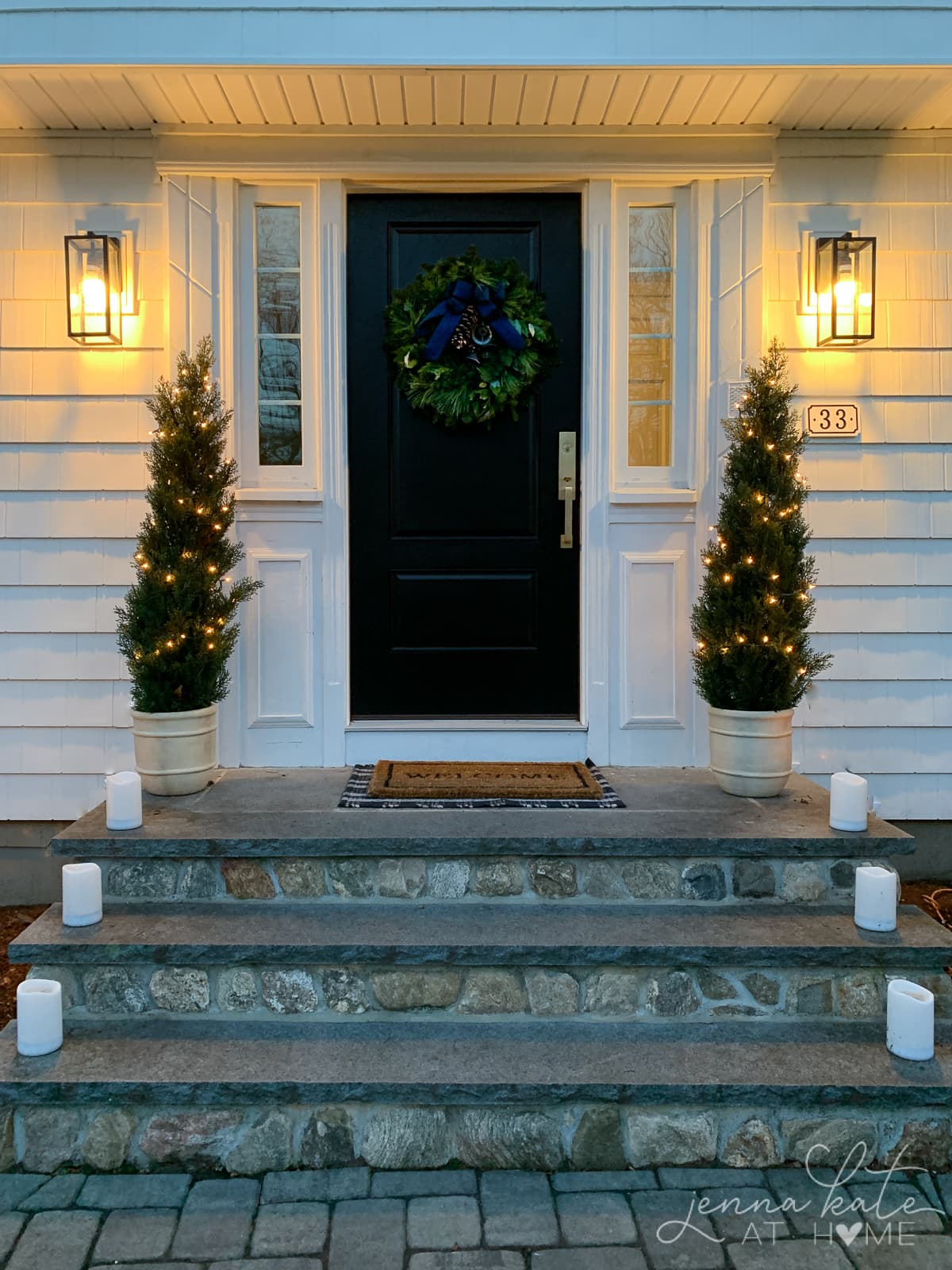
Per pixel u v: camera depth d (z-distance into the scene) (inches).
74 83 122.7
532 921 104.6
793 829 111.6
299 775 136.9
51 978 99.5
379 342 143.6
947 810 145.1
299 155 136.2
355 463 144.2
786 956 99.0
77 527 140.6
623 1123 89.8
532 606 146.1
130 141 137.9
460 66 116.6
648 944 99.0
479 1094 88.7
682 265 142.3
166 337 138.6
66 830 111.2
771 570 122.6
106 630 141.3
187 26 115.8
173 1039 95.9
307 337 141.1
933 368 142.0
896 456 142.4
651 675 143.2
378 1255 78.0
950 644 143.9
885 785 144.5
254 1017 99.6
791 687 125.4
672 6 116.6
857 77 121.5
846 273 137.6
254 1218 82.6
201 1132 89.1
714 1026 98.9
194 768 125.1
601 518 141.6
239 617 140.6
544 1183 87.2
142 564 125.4
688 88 125.0
